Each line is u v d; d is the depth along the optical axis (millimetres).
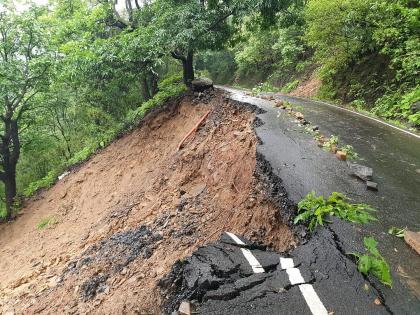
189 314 2734
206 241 5016
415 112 8664
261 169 5512
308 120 8320
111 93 14883
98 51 10703
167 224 6289
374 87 11297
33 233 11680
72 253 7891
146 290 3982
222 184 6520
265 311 2727
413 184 4852
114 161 12188
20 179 16750
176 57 12250
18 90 13047
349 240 3617
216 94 11297
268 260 3389
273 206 4648
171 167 8914
